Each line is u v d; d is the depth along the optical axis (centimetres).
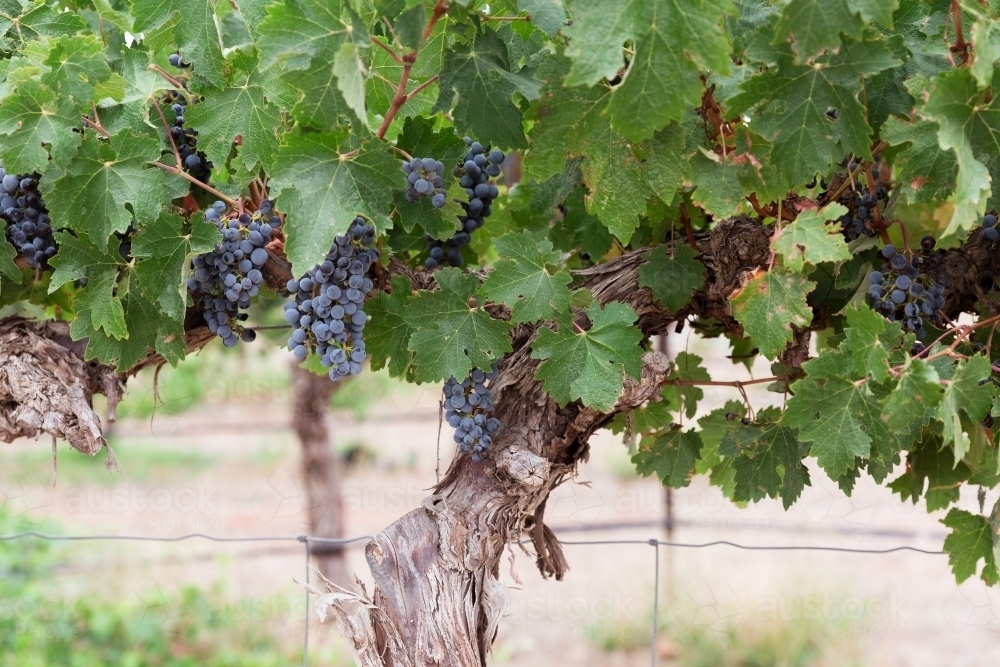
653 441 258
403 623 190
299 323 188
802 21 157
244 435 1195
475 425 195
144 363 229
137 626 720
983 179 157
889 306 195
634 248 248
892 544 776
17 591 754
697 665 673
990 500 550
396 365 205
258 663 677
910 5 182
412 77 201
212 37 196
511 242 190
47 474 1066
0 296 233
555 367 191
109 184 185
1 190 203
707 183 183
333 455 718
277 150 194
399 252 235
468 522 196
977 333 215
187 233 197
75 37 179
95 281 195
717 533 810
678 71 154
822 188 216
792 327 215
